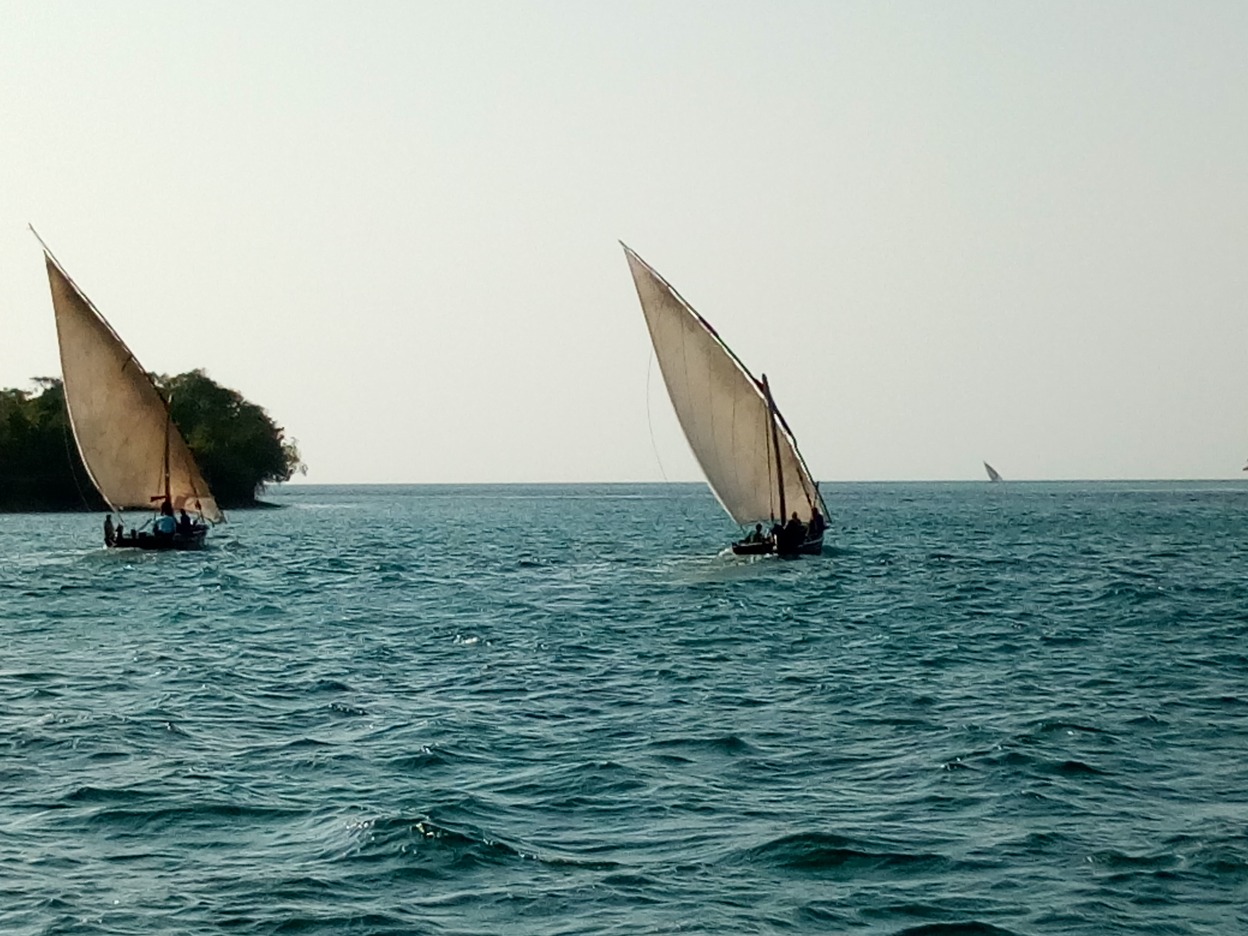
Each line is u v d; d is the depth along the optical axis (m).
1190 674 36.94
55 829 21.67
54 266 72.38
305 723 30.16
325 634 46.38
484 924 17.73
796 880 19.42
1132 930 17.61
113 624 49.22
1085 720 30.19
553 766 25.98
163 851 20.58
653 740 28.34
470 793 23.86
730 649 42.50
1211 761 26.25
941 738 28.36
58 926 17.52
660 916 18.03
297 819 22.27
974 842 21.08
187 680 35.62
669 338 65.06
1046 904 18.48
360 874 19.55
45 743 27.69
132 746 27.50
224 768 25.72
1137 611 53.12
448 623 49.59
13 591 60.97
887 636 45.59
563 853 20.58
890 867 19.95
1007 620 50.25
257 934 17.36
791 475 73.44
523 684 35.66
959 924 17.80
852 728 29.61
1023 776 25.03
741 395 68.31
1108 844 20.95
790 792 24.08
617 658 40.53
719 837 21.39
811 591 61.59
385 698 33.47
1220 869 19.78
